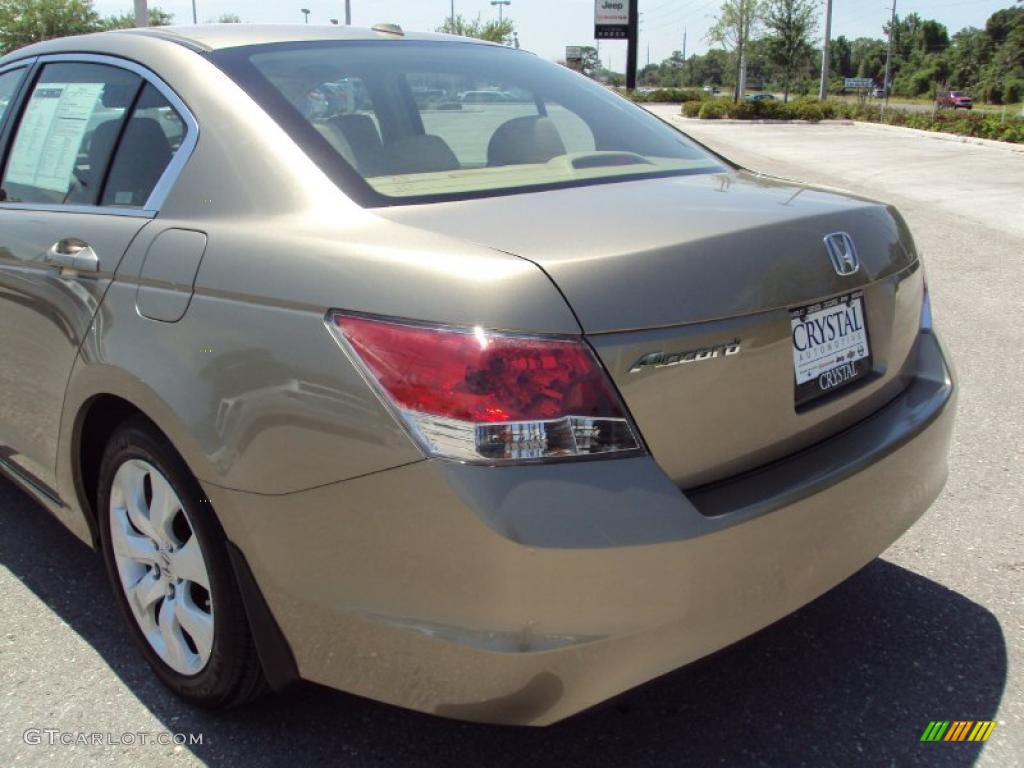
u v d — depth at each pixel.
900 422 2.38
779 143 23.98
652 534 1.79
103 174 2.70
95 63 2.91
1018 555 3.24
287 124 2.37
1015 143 22.28
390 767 2.28
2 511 3.70
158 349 2.23
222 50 2.66
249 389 2.02
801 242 2.16
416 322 1.82
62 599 3.06
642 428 1.84
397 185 2.28
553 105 3.03
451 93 2.83
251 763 2.31
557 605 1.76
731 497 1.97
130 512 2.49
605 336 1.80
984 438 4.31
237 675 2.28
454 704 1.87
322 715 2.47
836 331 2.25
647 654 1.86
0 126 3.29
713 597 1.90
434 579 1.81
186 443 2.12
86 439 2.68
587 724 2.43
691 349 1.89
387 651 1.90
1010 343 5.87
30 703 2.54
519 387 1.75
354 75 2.69
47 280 2.64
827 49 44.56
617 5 47.88
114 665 2.71
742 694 2.54
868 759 2.29
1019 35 82.31
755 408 2.04
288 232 2.12
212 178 2.34
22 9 40.59
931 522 3.49
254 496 2.02
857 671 2.62
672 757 2.30
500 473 1.74
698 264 1.95
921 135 26.77
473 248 1.89
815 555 2.10
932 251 9.05
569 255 1.85
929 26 114.19
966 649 2.72
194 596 2.41
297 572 2.00
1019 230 10.25
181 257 2.26
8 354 2.90
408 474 1.79
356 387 1.85
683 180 2.62
